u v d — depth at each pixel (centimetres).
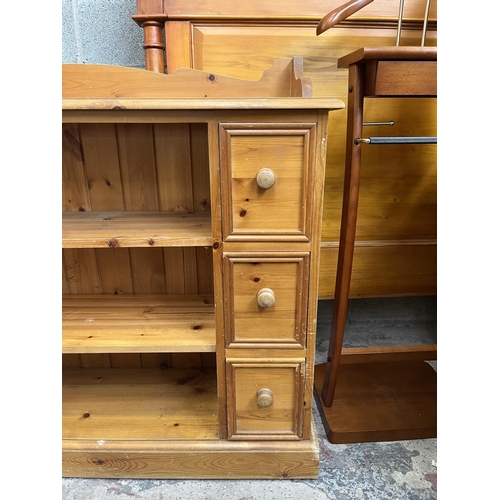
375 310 154
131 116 72
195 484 92
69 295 114
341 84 115
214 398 108
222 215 77
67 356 121
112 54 119
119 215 102
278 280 81
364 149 123
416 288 137
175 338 89
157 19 106
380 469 95
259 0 107
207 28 109
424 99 120
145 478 94
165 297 112
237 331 84
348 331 153
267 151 73
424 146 124
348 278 100
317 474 92
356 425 104
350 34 112
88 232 85
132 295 114
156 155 103
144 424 98
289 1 108
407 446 102
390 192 128
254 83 96
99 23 117
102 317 100
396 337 150
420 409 110
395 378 125
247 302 82
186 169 104
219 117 72
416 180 127
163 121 73
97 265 113
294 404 90
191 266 113
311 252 79
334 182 124
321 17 109
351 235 98
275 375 88
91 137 101
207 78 96
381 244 131
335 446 102
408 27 113
